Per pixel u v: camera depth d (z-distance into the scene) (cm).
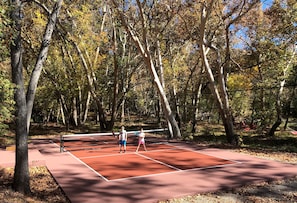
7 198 788
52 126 3822
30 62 2786
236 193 951
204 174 1159
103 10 3167
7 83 897
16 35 839
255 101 3353
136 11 2514
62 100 3278
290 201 880
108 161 1423
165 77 3288
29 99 935
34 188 998
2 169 1246
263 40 2319
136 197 888
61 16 2448
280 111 2656
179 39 2852
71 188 980
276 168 1262
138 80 3972
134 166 1309
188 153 1648
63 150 1739
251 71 2778
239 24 2327
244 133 2922
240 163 1363
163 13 2348
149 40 2703
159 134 2712
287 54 2292
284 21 2139
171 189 966
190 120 3444
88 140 2295
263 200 888
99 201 854
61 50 2938
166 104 2364
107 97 4094
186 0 2114
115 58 3005
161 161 1420
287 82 2897
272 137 2567
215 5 2095
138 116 6119
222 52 2708
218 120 4356
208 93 3988
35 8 1977
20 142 892
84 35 2891
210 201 877
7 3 805
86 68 3000
